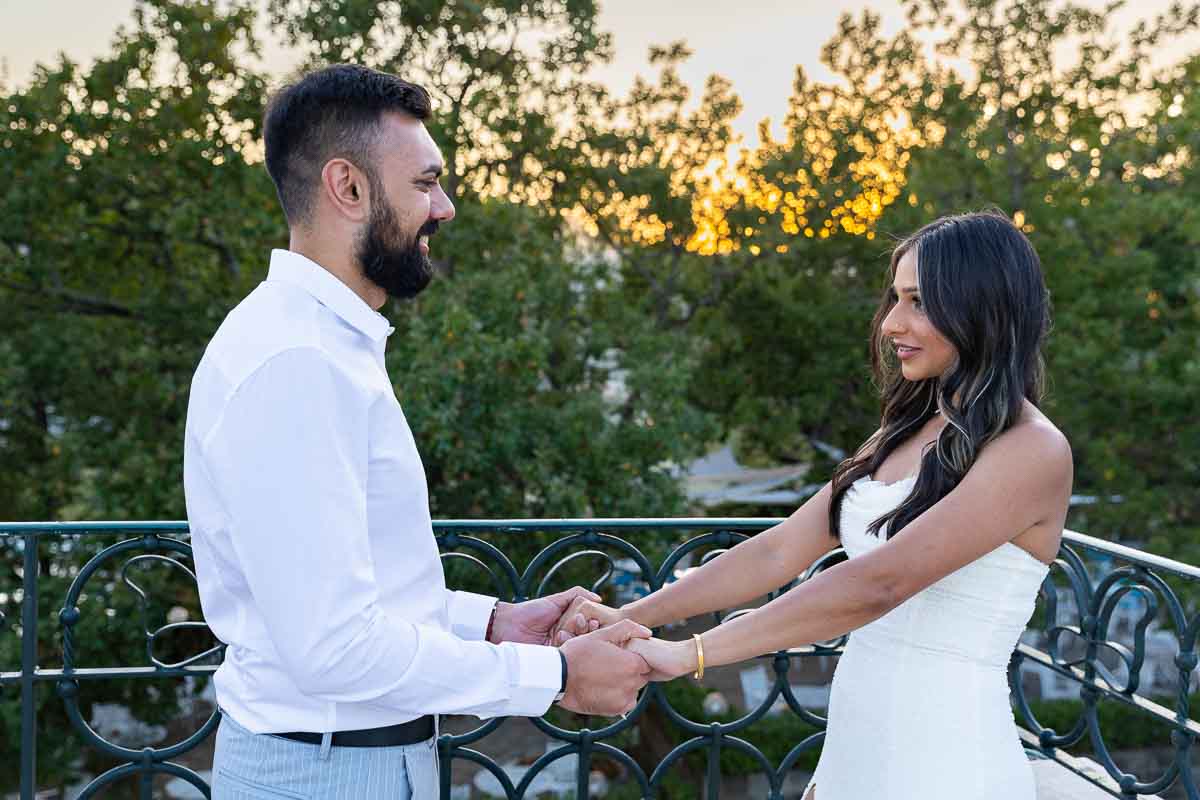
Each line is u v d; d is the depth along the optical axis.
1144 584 2.59
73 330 12.23
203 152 12.02
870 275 14.48
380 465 1.52
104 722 12.04
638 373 11.03
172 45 12.31
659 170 13.61
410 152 1.53
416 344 10.06
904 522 1.75
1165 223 13.27
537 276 11.73
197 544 1.59
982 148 13.58
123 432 11.92
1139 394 12.86
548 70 12.59
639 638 1.75
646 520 2.80
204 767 11.23
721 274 14.78
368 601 1.42
